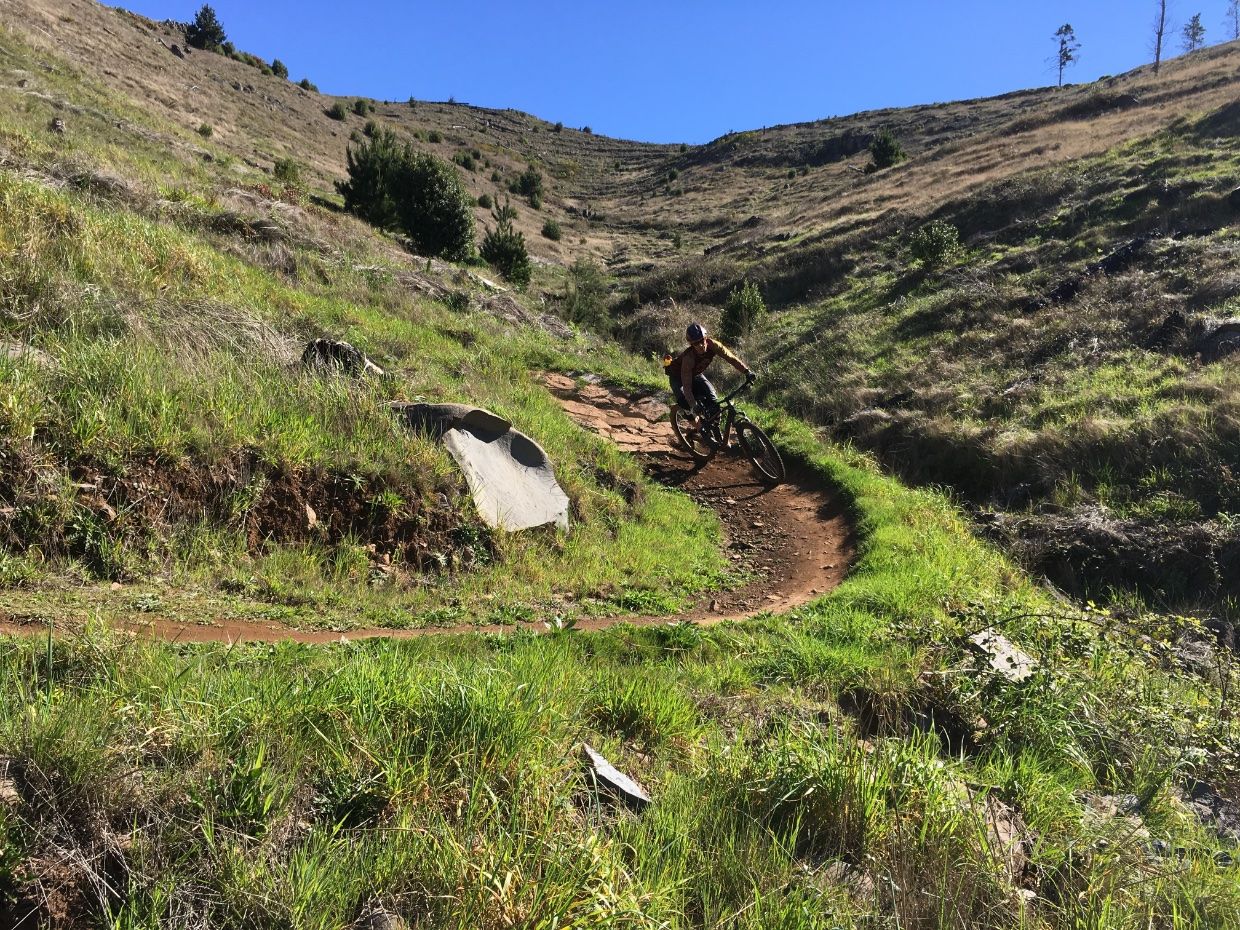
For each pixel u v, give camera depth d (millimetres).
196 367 7066
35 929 1986
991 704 4375
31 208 9430
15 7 34125
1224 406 12422
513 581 6898
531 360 15312
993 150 38625
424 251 27484
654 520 9367
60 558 4996
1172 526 10703
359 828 2523
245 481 6152
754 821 2869
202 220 14391
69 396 5801
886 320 22312
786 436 13023
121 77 34219
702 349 10305
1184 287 17281
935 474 14227
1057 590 9664
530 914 2205
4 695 2637
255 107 47656
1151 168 26047
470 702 3029
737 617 6809
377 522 6672
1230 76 37531
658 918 2311
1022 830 3209
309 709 2922
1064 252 22328
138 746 2510
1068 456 12805
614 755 3375
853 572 7984
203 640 4395
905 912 2520
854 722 4207
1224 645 8094
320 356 8562
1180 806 3760
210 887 2172
